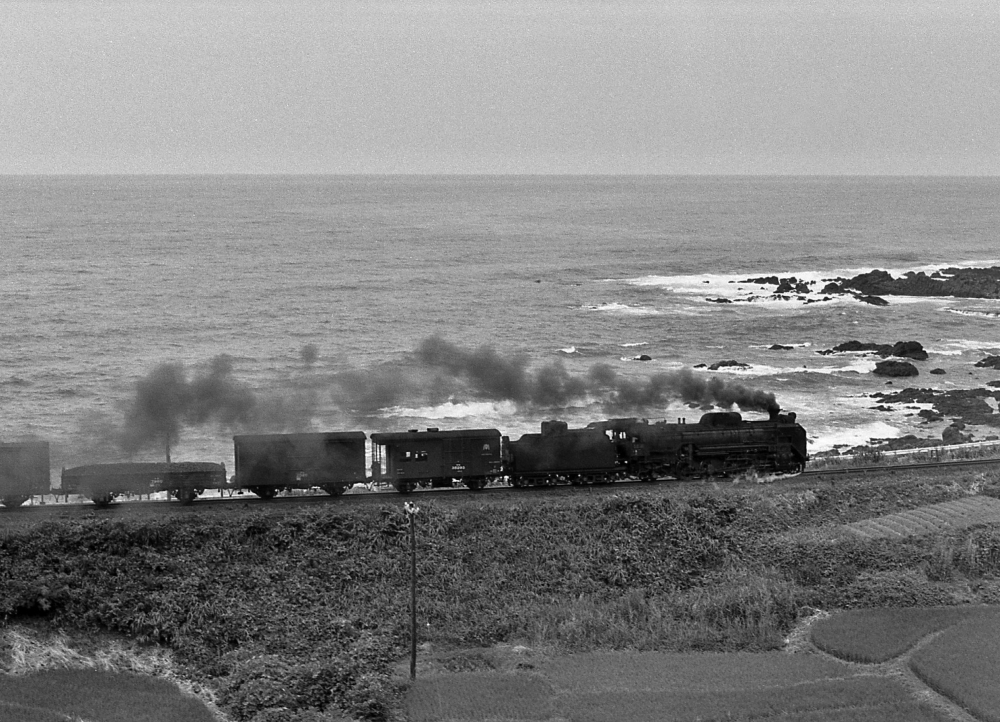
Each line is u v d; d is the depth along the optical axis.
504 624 56.72
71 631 52.97
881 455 80.94
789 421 75.06
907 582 61.12
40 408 110.38
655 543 63.09
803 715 47.53
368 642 53.81
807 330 160.88
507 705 48.34
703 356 141.50
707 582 61.31
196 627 53.81
